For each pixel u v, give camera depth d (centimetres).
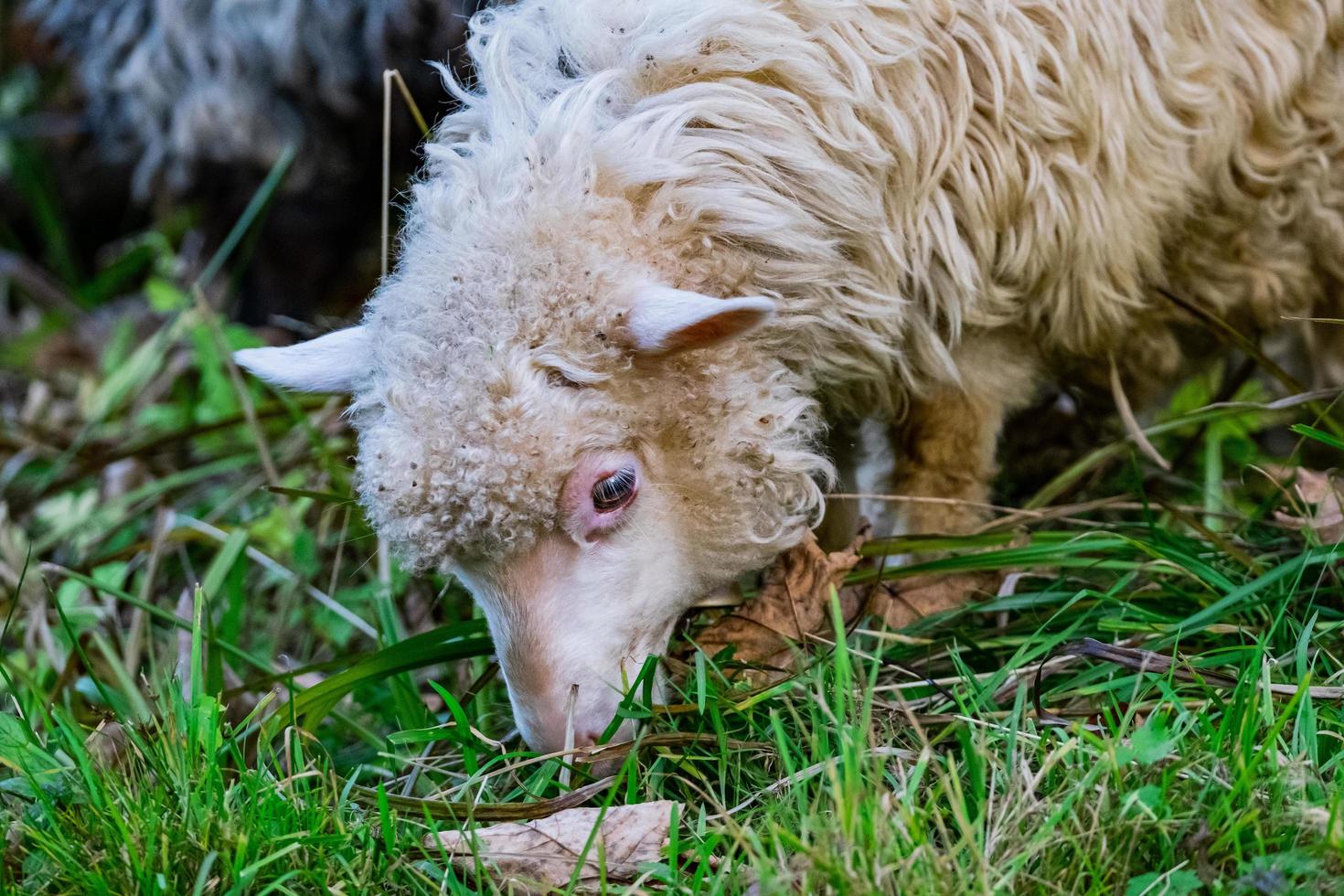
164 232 867
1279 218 461
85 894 311
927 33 403
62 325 839
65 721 377
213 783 336
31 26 914
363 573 523
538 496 353
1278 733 314
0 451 654
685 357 372
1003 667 371
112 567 531
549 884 313
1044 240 418
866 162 397
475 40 421
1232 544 422
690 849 324
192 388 718
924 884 283
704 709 362
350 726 439
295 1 690
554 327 356
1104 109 411
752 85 390
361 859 320
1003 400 454
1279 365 539
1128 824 297
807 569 411
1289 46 441
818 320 400
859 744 307
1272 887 275
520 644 365
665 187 377
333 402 562
